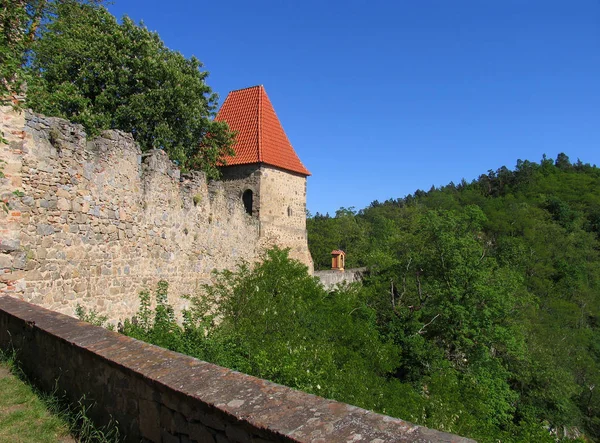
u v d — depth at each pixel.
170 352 3.69
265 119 23.06
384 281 27.03
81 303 8.68
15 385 4.82
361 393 11.45
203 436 2.79
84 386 4.05
